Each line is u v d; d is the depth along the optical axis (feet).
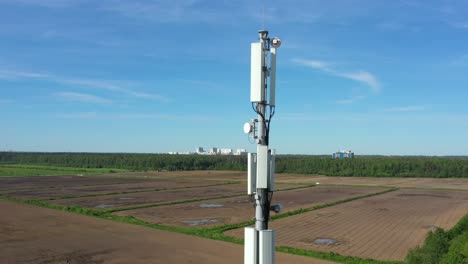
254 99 33.09
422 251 67.36
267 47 33.86
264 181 33.06
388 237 96.37
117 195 190.60
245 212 136.87
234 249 79.71
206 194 197.16
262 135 33.35
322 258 74.74
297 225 111.86
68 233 95.04
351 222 116.78
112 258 72.69
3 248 79.61
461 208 147.43
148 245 82.99
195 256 73.92
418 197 185.47
